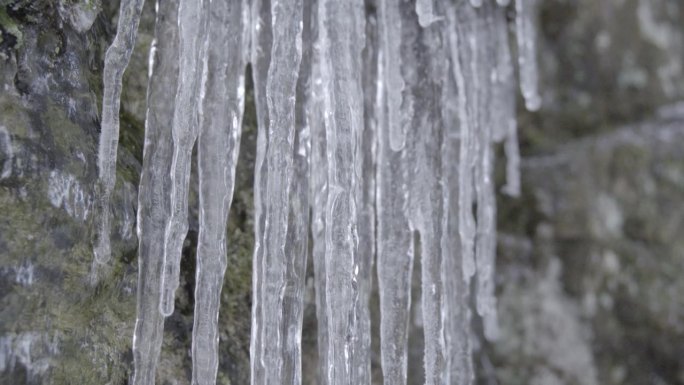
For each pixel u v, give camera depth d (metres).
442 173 1.54
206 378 1.37
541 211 1.93
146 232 1.37
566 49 2.01
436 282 1.50
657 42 2.08
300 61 1.43
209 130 1.41
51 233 1.32
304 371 1.52
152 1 1.49
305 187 1.45
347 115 1.44
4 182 1.30
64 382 1.32
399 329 1.48
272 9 1.43
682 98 2.07
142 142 1.44
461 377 1.55
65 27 1.36
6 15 1.33
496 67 1.67
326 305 1.43
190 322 1.44
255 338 1.39
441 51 1.56
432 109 1.55
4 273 1.29
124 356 1.37
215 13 1.43
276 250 1.39
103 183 1.35
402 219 1.51
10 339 1.29
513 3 1.70
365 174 1.52
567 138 1.98
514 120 1.76
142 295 1.36
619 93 2.02
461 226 1.57
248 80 1.53
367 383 1.45
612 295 1.92
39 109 1.33
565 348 1.88
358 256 1.44
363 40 1.49
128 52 1.37
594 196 1.94
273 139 1.41
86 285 1.34
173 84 1.40
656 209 1.96
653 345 1.93
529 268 1.90
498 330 1.87
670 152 2.00
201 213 1.40
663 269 1.95
